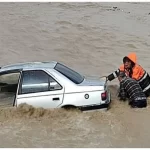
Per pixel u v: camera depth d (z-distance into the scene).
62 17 21.53
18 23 19.47
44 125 6.95
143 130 6.80
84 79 7.74
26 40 16.55
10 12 22.25
